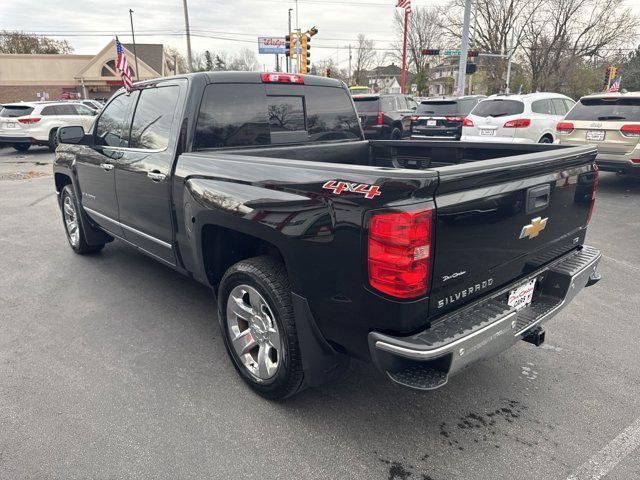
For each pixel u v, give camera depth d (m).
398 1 27.77
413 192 1.95
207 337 3.66
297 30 19.70
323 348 2.51
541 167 2.53
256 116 3.54
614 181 10.00
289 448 2.50
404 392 2.98
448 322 2.23
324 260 2.27
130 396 2.92
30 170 12.67
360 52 74.56
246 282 2.76
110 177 4.14
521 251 2.58
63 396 2.91
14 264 5.22
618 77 28.17
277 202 2.46
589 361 3.35
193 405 2.84
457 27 48.28
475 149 3.68
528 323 2.62
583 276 2.95
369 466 2.38
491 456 2.45
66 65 48.88
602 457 2.44
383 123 14.79
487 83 50.22
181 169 3.20
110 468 2.35
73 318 3.96
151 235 3.77
